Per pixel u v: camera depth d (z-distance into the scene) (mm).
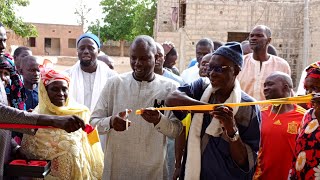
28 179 3824
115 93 4242
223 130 3537
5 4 20500
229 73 3508
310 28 23562
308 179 3668
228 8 23625
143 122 4148
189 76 7387
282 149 4320
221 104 3369
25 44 39688
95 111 4262
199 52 7262
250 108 3602
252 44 6062
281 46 24000
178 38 23453
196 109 3416
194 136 3629
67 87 4172
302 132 3799
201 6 23484
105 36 48406
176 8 25250
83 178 4078
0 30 3934
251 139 3596
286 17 23844
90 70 5918
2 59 4125
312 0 23406
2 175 3445
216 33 23719
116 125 3824
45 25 48250
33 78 5426
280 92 4504
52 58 38250
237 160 3521
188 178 3588
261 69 6047
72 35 49156
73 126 3416
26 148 3955
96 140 4297
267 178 4391
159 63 6434
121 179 4184
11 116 3322
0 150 3436
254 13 23750
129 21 46938
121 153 4176
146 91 4191
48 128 3709
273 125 4391
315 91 3961
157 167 4152
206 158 3602
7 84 4234
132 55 4148
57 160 3930
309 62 23656
